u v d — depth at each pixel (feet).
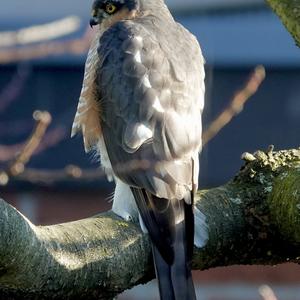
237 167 51.52
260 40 52.01
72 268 29.89
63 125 50.78
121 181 33.04
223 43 51.80
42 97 51.13
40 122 35.29
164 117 33.55
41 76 51.06
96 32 40.32
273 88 52.01
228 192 32.99
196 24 52.29
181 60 35.14
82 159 50.44
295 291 53.01
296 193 31.60
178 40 35.91
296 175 32.09
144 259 31.24
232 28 52.08
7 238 28.27
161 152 32.96
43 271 29.37
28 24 52.13
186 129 33.47
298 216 31.42
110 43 35.76
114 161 33.78
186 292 30.66
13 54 38.86
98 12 39.37
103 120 34.86
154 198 32.17
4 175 35.24
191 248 31.37
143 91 34.19
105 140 34.60
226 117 37.63
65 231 30.45
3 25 52.24
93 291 30.42
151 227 31.55
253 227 32.45
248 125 51.80
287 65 52.01
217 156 51.57
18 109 51.42
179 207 32.07
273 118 51.96
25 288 29.45
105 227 31.12
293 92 51.96
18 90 49.88
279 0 34.32
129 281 31.01
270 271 53.11
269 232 32.40
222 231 32.24
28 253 28.89
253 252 32.71
